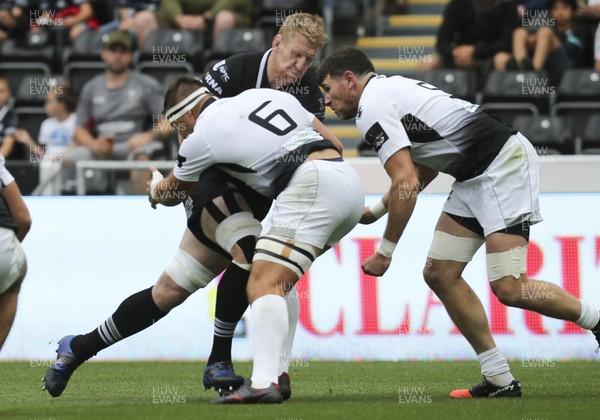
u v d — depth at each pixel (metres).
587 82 36.06
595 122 34.53
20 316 27.48
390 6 42.38
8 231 16.64
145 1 40.78
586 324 19.19
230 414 16.33
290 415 16.23
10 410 17.38
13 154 36.53
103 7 41.94
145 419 15.88
